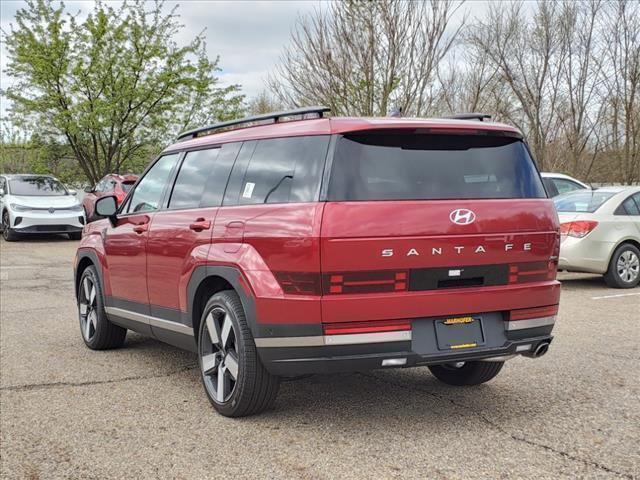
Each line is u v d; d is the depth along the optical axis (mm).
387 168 4012
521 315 4211
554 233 4367
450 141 4246
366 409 4590
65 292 10047
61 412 4613
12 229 18000
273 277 4004
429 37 16406
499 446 3889
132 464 3732
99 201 5945
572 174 23859
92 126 23562
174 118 26266
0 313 8359
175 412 4590
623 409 4523
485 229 4074
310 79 17266
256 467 3656
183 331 4961
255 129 4691
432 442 3963
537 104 23141
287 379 4340
